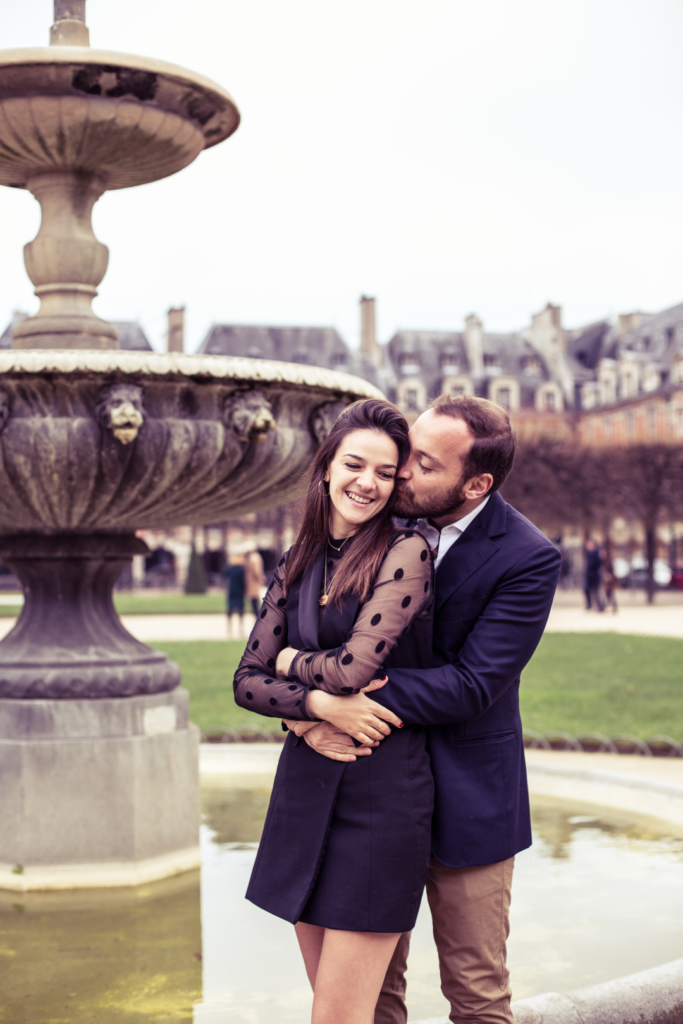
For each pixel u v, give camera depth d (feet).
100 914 10.80
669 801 15.51
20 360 9.42
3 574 120.06
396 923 5.48
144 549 12.98
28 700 11.87
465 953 6.01
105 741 11.76
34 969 9.32
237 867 12.54
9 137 11.46
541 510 103.65
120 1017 8.33
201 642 51.75
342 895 5.47
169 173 12.96
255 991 8.87
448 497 5.97
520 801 6.16
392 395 195.31
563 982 9.00
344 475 5.74
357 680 5.41
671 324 185.37
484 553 6.05
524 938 10.14
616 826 14.83
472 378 199.21
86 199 12.52
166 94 11.36
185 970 9.34
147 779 11.96
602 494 102.32
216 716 25.12
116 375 9.71
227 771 19.04
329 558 5.98
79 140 11.50
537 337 212.84
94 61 10.66
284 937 10.20
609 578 81.15
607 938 10.14
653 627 64.69
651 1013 6.92
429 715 5.57
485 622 5.86
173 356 9.91
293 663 5.67
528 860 12.64
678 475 98.78
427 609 5.83
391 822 5.53
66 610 12.53
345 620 5.65
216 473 10.82
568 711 25.40
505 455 6.00
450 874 5.99
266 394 10.77
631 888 11.79
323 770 5.65
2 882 11.55
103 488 10.48
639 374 186.70
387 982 6.44
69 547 12.30
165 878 12.02
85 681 11.94
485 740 6.03
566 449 106.42
